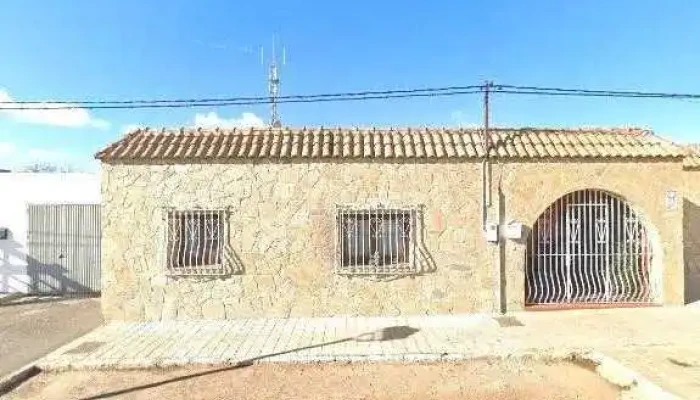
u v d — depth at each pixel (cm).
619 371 727
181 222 1062
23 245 1409
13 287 1405
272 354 830
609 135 1181
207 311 1046
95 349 865
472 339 885
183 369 795
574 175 1076
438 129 1188
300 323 1010
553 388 700
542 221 1109
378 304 1051
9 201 1410
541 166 1073
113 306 1043
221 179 1056
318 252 1052
